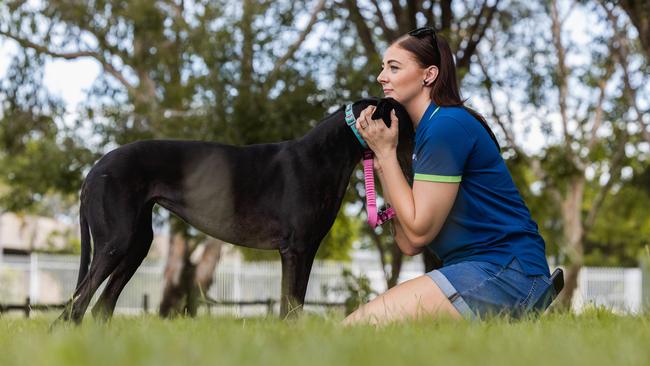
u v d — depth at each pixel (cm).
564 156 1508
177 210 397
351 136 402
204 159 396
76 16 1369
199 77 1255
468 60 1388
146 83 1452
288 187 397
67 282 2016
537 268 361
